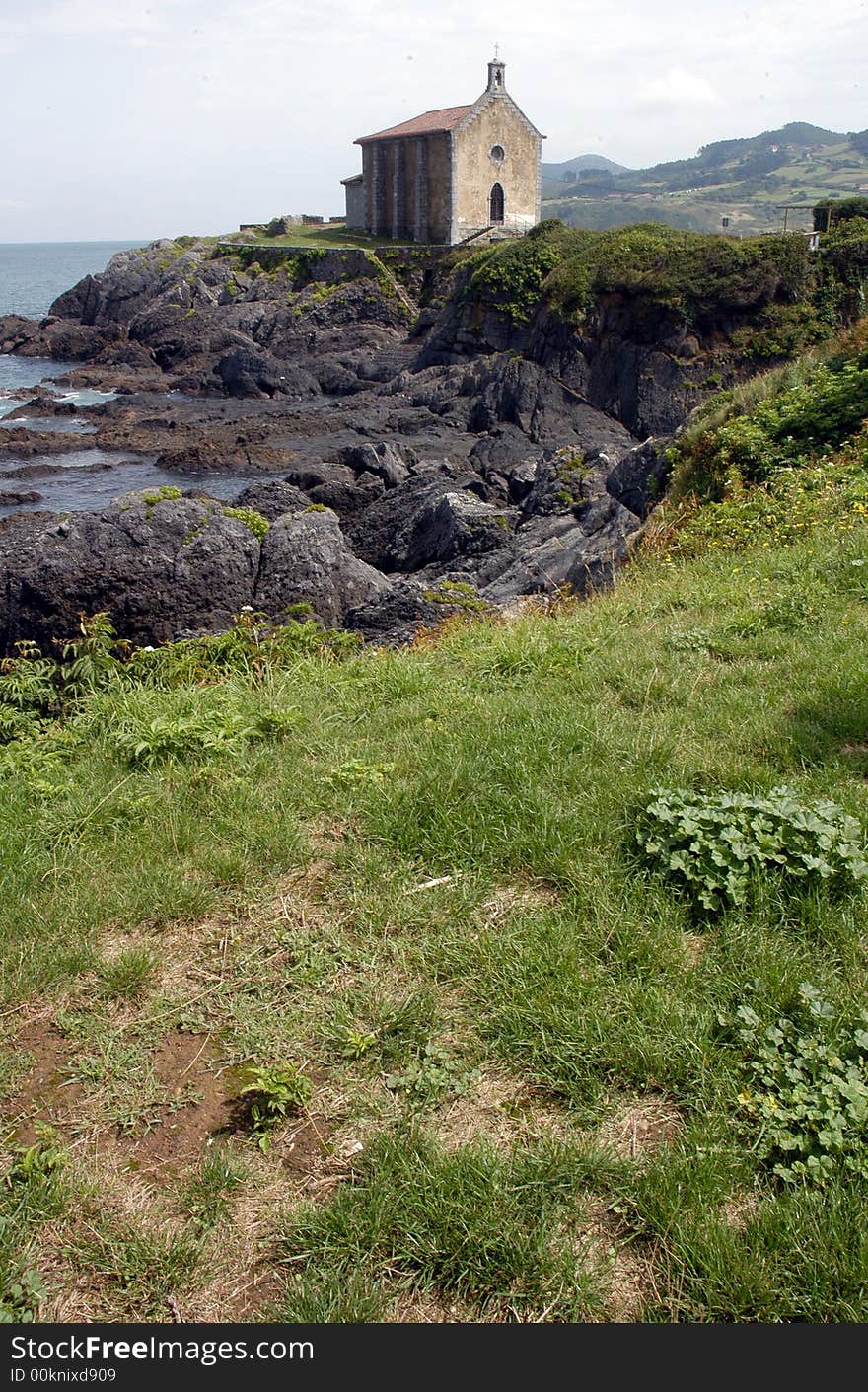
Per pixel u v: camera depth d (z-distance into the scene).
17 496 29.47
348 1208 3.09
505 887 4.60
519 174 64.31
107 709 7.38
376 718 6.59
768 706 5.92
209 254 65.00
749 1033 3.55
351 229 70.81
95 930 4.53
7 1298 2.94
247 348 54.91
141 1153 3.42
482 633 8.70
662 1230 2.98
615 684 6.65
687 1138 3.23
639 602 8.89
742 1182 3.14
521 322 41.94
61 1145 3.45
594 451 23.22
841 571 8.37
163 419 41.31
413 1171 3.18
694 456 15.62
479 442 33.81
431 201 63.09
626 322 38.22
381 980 4.08
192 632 14.24
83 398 50.56
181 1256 3.01
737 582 8.77
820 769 5.13
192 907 4.63
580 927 4.24
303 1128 3.46
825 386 14.60
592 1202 3.12
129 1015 4.04
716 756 5.32
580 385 38.88
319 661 8.74
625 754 5.41
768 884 4.27
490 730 5.87
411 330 53.62
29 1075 3.77
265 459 34.50
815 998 3.65
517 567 17.39
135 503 15.02
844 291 36.72
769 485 13.01
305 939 4.36
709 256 37.72
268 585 15.07
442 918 4.38
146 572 14.41
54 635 14.05
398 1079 3.60
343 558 15.76
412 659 7.96
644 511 17.34
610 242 40.41
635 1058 3.55
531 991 3.88
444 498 21.75
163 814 5.48
